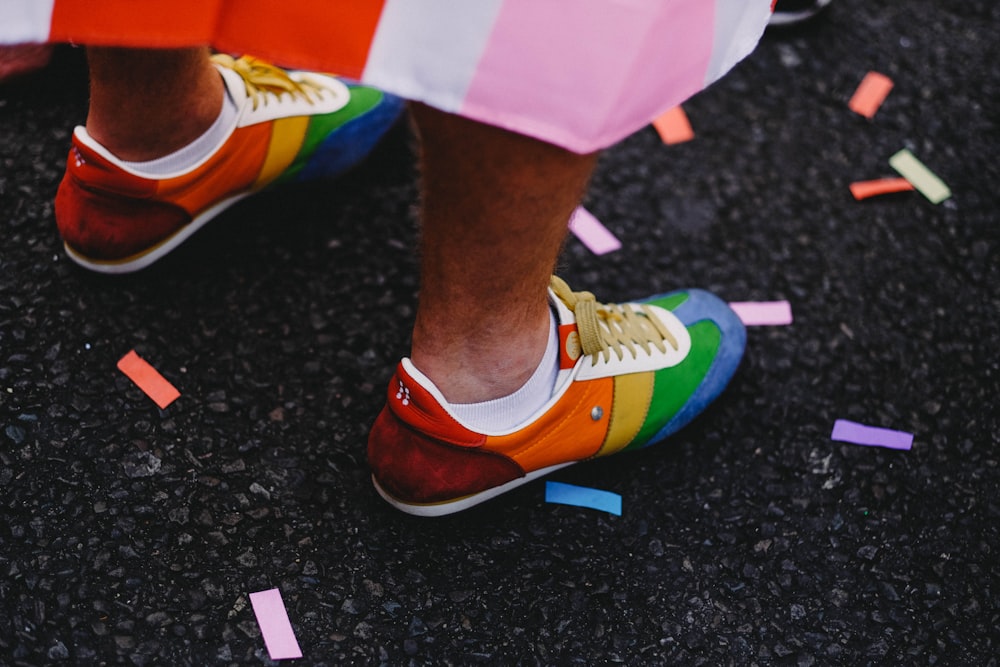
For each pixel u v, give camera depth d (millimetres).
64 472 1239
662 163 1763
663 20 762
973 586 1290
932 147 1845
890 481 1387
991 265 1674
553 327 1169
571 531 1284
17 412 1280
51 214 1492
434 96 776
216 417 1325
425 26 744
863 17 2051
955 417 1468
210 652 1124
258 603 1163
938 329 1576
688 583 1259
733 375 1453
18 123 1606
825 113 1879
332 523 1250
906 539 1329
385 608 1188
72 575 1155
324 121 1492
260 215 1558
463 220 921
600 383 1218
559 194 894
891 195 1760
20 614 1116
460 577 1224
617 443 1287
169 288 1438
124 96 1202
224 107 1350
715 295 1520
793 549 1305
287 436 1323
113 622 1128
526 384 1145
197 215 1425
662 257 1625
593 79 757
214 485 1261
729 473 1372
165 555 1191
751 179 1758
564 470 1341
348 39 761
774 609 1247
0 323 1359
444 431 1106
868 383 1497
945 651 1229
